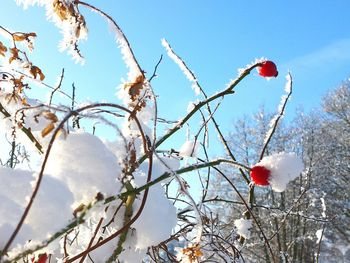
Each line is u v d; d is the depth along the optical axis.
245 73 0.29
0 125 0.27
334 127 4.17
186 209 0.36
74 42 0.31
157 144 0.28
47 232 0.19
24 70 0.33
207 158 0.36
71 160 0.22
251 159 3.62
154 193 0.28
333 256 3.38
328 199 3.24
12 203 0.19
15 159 0.36
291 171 0.23
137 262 0.26
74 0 0.29
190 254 0.28
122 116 0.29
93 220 0.26
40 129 0.26
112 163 0.23
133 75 0.28
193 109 0.28
